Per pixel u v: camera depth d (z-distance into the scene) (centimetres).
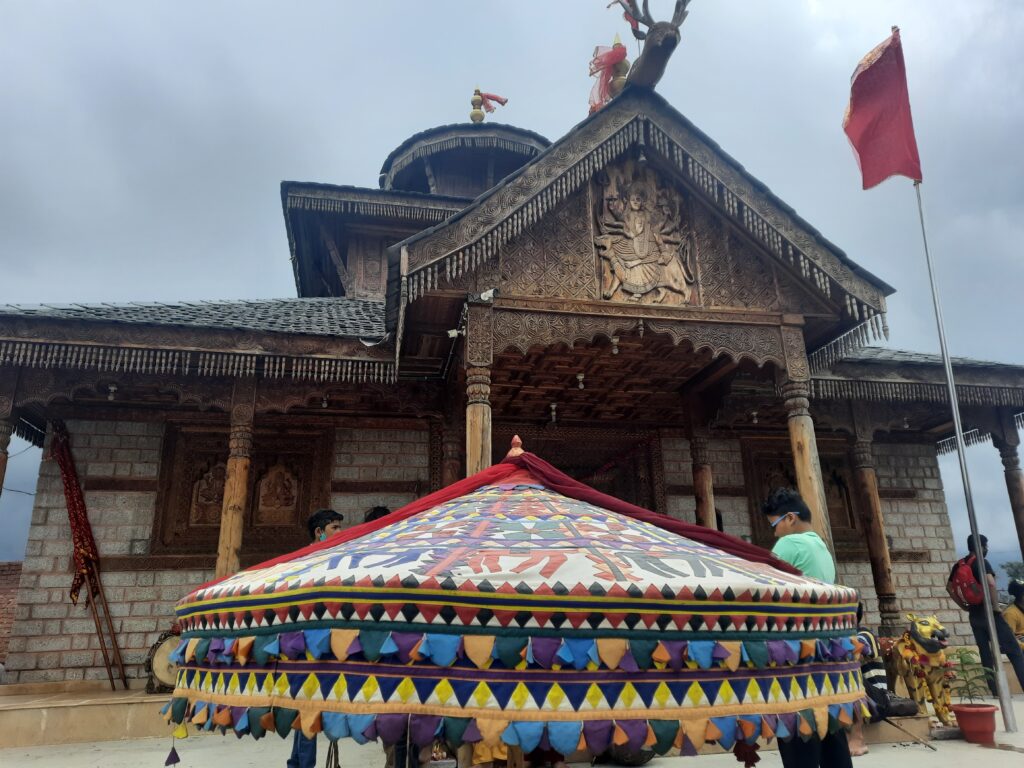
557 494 236
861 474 1157
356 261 1477
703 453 1056
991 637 725
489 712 134
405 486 1141
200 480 1085
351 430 1151
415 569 147
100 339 820
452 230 759
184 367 843
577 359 930
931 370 1074
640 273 851
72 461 1035
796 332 873
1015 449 1195
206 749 652
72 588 983
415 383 1000
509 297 789
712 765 555
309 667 148
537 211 802
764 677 159
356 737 133
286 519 1092
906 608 1295
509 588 142
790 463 1320
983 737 629
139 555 1025
